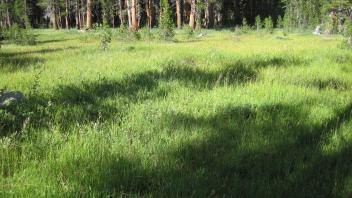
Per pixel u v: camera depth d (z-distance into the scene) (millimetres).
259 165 4773
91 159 4703
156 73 10773
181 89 8758
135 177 4324
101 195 3945
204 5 56062
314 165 4859
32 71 11273
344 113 7035
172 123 6227
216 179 4367
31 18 89938
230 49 19531
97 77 10219
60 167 4418
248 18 80938
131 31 30047
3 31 35000
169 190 4109
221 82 9641
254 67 12297
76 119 6320
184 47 21062
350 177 4504
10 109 6617
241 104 7457
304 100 7918
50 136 5352
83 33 48125
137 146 5176
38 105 6984
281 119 6543
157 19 72875
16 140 5168
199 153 5047
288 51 18141
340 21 49531
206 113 6906
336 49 19906
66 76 10359
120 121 6355
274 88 8836
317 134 5941
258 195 4066
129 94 8266
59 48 22859
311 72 11578
